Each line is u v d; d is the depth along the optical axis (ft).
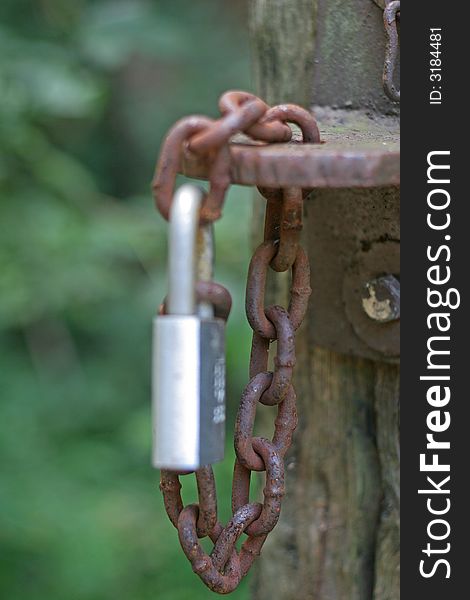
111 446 15.67
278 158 3.94
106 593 12.48
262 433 6.70
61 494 14.23
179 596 11.85
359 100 5.51
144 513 13.80
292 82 5.91
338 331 5.70
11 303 13.33
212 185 3.95
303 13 5.80
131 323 16.84
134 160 20.81
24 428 15.46
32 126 13.30
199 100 19.71
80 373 17.08
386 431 5.88
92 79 13.30
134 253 14.10
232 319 12.50
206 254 4.00
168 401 3.76
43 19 13.06
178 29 13.92
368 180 3.97
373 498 6.02
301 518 6.33
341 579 6.18
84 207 13.98
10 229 13.26
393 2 5.27
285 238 4.41
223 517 10.66
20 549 13.07
